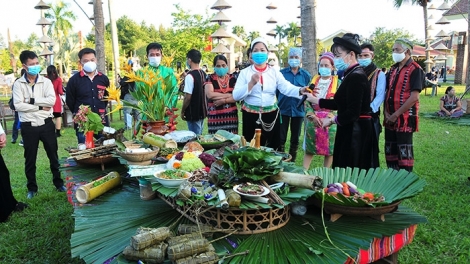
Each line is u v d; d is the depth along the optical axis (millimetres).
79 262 3090
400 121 4074
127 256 1906
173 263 1831
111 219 2418
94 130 3658
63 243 3430
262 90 4090
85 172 3348
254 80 3879
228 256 1917
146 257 1867
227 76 4793
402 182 2549
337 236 2131
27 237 3570
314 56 5980
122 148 3217
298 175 2314
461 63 22391
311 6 5848
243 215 2119
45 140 4613
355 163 3178
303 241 2078
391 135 4250
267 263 1885
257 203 2109
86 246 2131
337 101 3201
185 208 2293
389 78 4227
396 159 4297
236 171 2279
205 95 5094
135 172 2650
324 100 3381
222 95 4641
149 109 3699
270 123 4188
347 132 3178
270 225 2172
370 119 3229
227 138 3613
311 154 4578
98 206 2645
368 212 2225
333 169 2877
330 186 2387
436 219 3688
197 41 18188
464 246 3162
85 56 5117
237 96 4102
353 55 3086
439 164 5590
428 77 17922
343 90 3129
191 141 3449
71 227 3754
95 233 2252
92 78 5234
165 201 2543
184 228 2113
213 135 3773
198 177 2449
